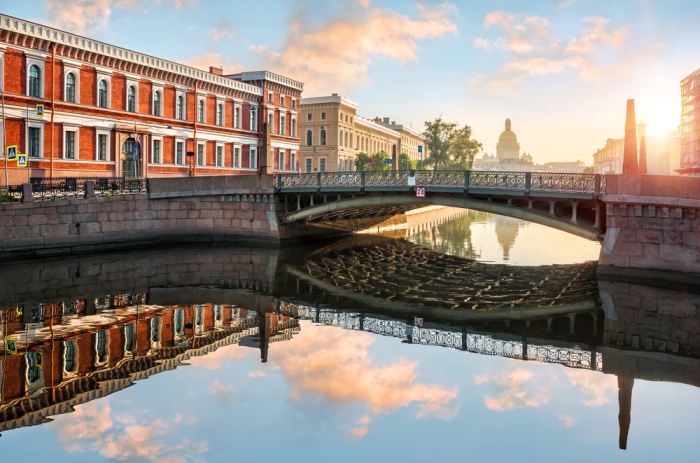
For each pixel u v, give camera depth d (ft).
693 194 64.34
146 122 139.03
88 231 91.09
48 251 85.25
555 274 76.69
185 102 152.25
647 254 68.90
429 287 67.00
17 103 107.96
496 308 55.62
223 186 106.73
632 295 61.05
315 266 83.30
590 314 52.70
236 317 49.93
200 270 77.30
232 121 171.63
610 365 37.65
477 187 85.46
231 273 75.31
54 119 115.03
